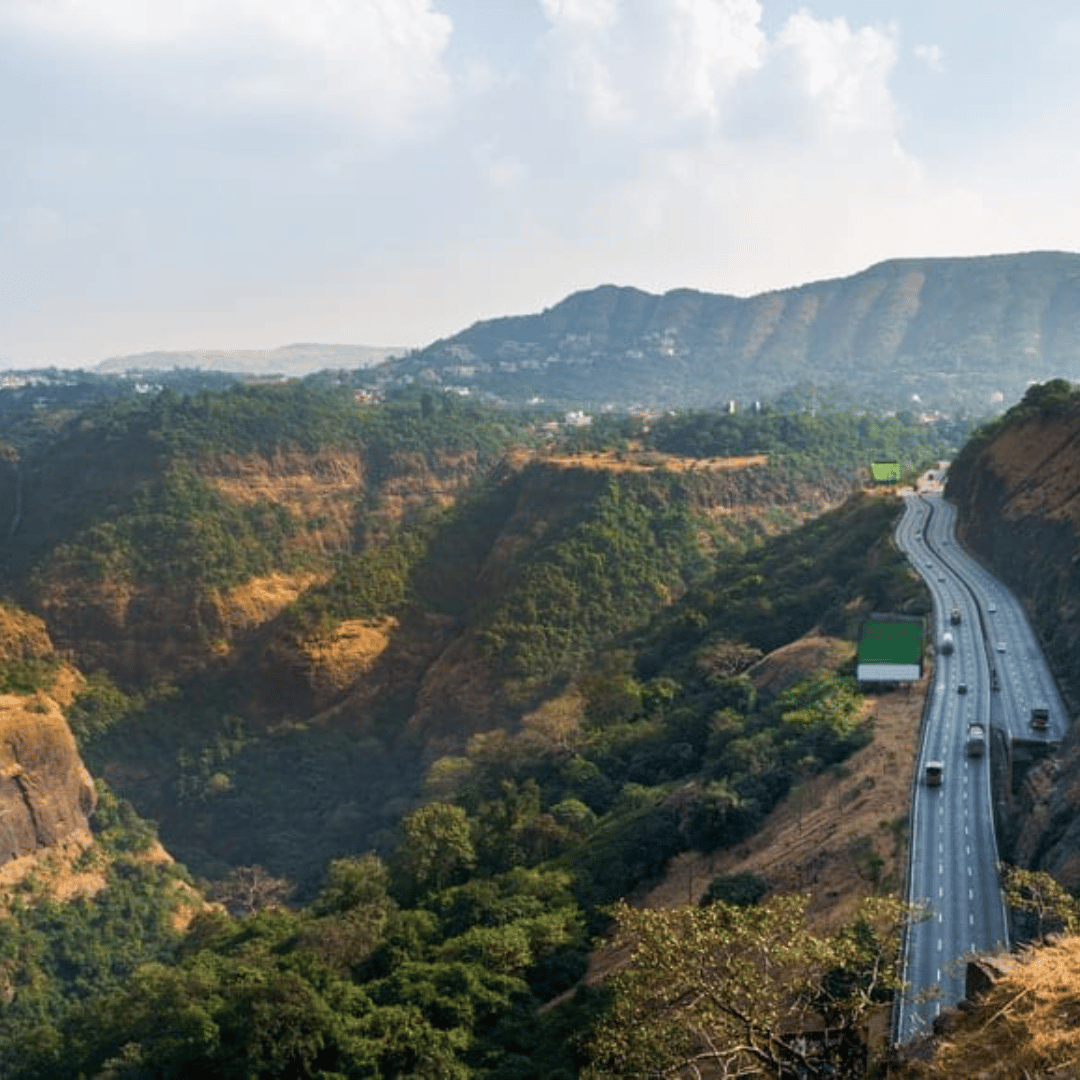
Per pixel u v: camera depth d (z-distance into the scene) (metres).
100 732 173.00
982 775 76.12
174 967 83.50
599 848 83.69
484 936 70.38
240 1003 65.50
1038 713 82.94
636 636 158.62
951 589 119.81
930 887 60.91
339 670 179.38
